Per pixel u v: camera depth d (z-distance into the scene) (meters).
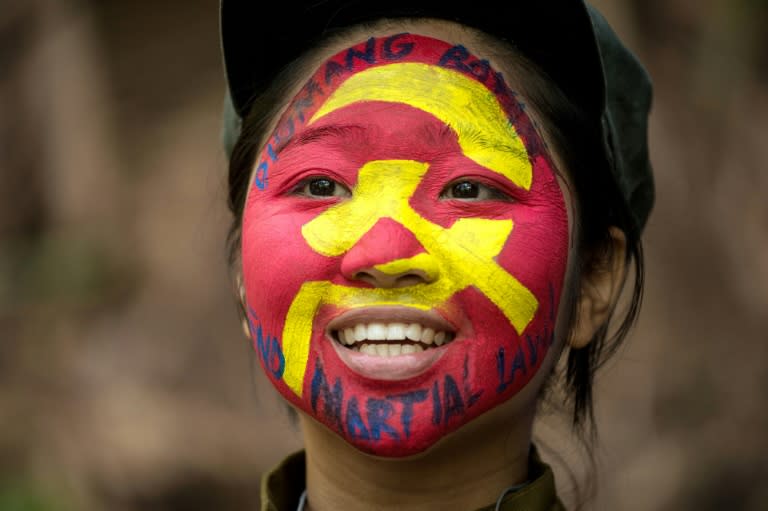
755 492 7.09
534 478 2.57
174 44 11.75
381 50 2.50
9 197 10.95
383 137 2.37
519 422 2.46
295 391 2.36
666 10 9.02
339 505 2.47
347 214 2.35
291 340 2.35
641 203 2.95
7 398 8.44
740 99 8.88
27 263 10.36
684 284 7.99
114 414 8.20
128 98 11.56
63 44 11.30
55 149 11.02
